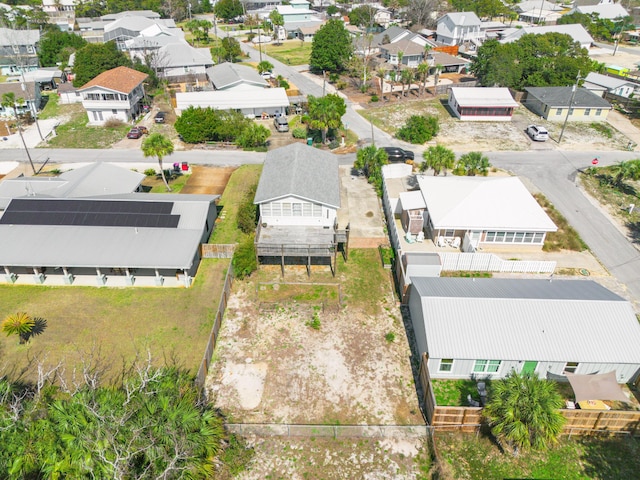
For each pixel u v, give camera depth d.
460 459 23.11
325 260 38.25
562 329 26.72
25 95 71.38
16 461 19.36
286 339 30.31
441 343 26.08
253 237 37.81
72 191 41.47
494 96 69.75
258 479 22.17
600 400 25.16
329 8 149.12
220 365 28.31
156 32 105.31
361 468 22.73
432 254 35.09
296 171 41.12
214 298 33.97
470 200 39.81
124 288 34.88
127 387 21.44
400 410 25.62
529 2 147.75
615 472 22.61
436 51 102.88
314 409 25.64
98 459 18.83
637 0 152.62
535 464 22.91
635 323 27.02
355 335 30.72
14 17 124.19
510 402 21.75
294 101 76.19
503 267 36.69
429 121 62.50
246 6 153.38
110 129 66.31
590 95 70.50
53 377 27.17
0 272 35.41
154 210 38.03
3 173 53.50
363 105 75.25
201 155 58.41
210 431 20.94
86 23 129.00
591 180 52.09
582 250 39.88
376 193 48.84
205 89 83.62
